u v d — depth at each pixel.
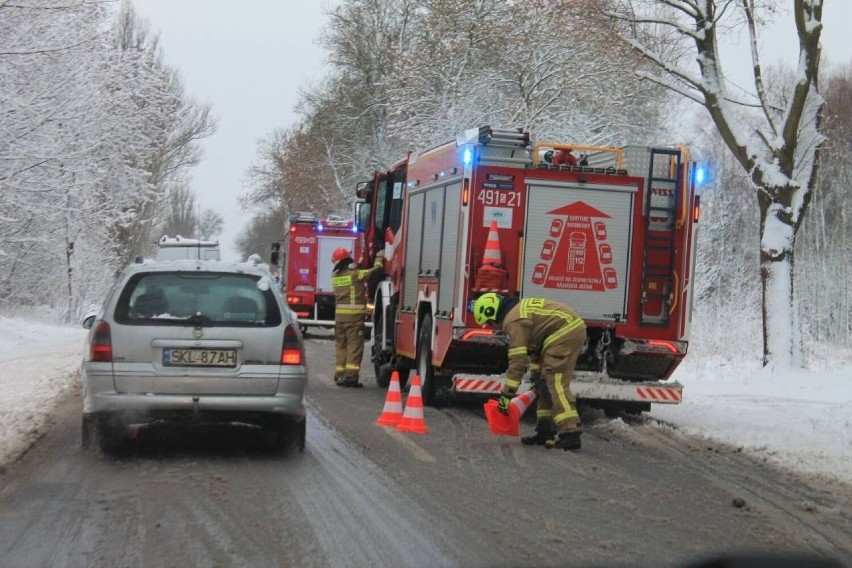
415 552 5.79
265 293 8.55
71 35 19.64
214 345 8.24
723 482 8.28
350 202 41.56
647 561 5.74
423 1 35.91
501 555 5.78
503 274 11.63
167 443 9.40
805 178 17.81
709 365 19.09
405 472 8.26
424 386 13.03
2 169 19.25
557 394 9.72
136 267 8.55
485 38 31.05
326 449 9.27
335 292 15.44
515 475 8.29
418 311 13.43
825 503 7.60
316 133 44.62
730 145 18.31
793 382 16.05
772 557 5.84
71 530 6.14
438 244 12.72
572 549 5.96
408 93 32.16
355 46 42.78
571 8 22.30
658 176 12.02
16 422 10.40
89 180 21.78
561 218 11.84
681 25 18.59
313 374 17.22
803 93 17.20
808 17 17.20
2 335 24.48
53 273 30.86
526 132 11.98
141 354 8.15
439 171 12.94
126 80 24.73
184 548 5.79
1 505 6.78
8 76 18.69
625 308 11.88
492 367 12.17
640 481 8.21
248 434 10.00
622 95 29.67
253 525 6.35
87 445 8.72
